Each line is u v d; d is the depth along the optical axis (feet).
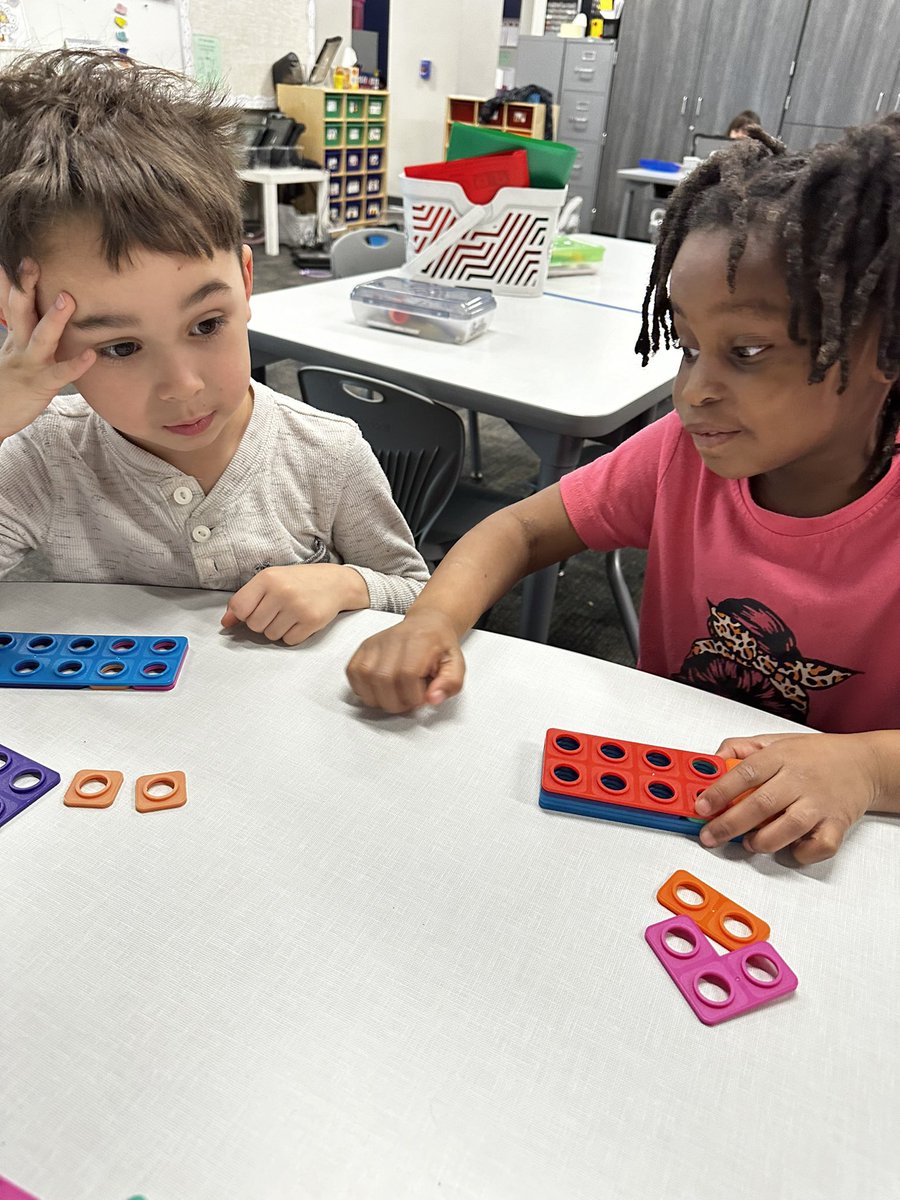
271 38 17.74
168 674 2.12
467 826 1.74
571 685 2.20
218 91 2.55
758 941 1.52
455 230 6.14
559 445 4.23
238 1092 1.24
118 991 1.38
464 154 6.27
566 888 1.61
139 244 2.01
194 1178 1.14
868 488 2.39
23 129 2.13
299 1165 1.16
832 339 1.84
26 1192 1.11
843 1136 1.23
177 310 2.13
